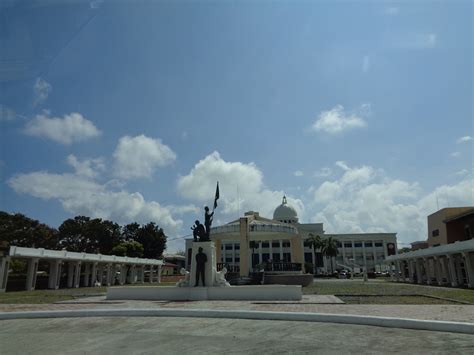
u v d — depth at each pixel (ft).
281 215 318.24
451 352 27.86
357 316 41.50
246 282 115.34
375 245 354.74
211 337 34.53
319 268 329.93
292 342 32.09
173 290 70.95
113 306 59.62
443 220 162.30
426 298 73.31
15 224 200.85
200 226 75.87
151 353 28.78
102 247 243.81
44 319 47.78
